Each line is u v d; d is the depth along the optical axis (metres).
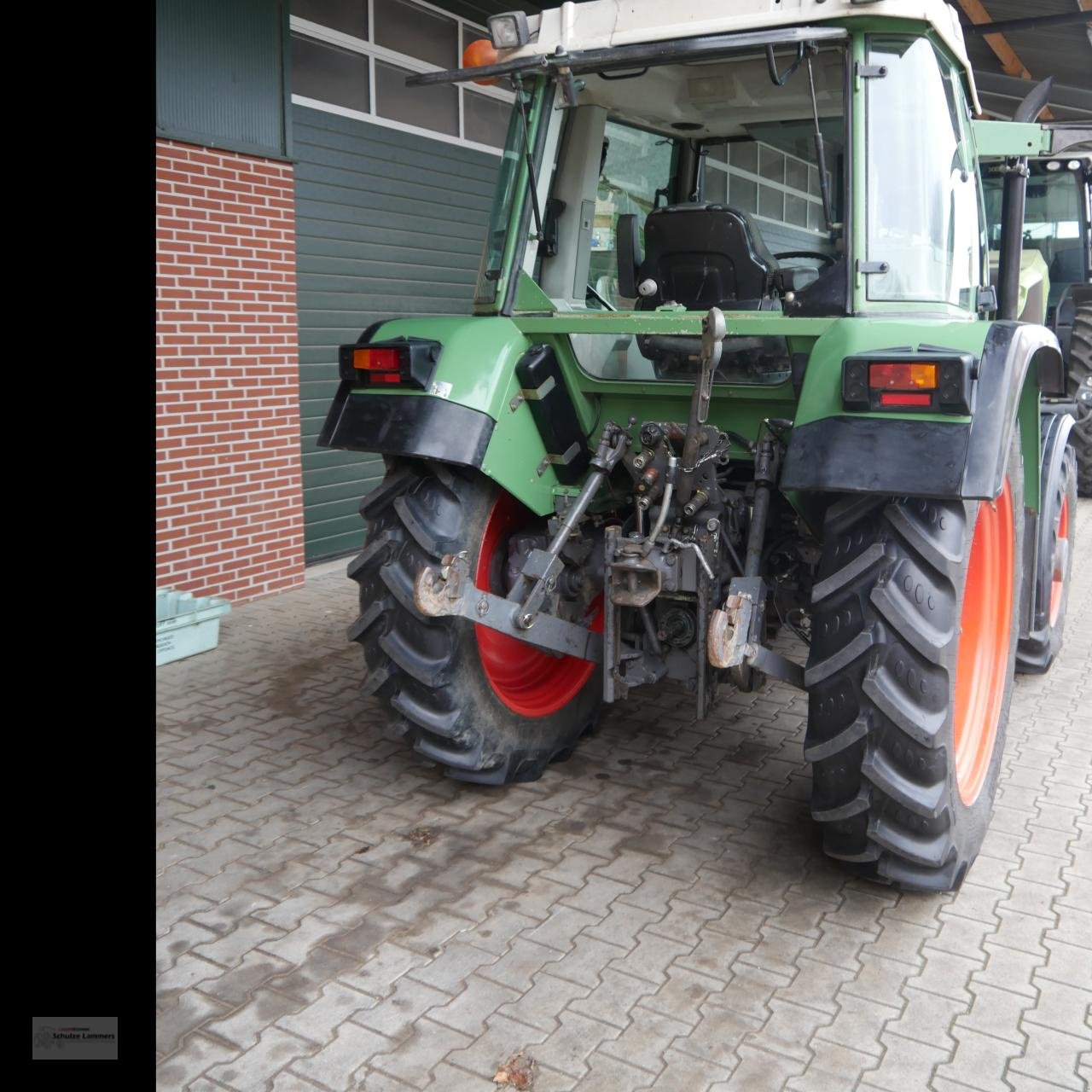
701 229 3.10
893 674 2.48
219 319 5.11
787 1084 2.09
